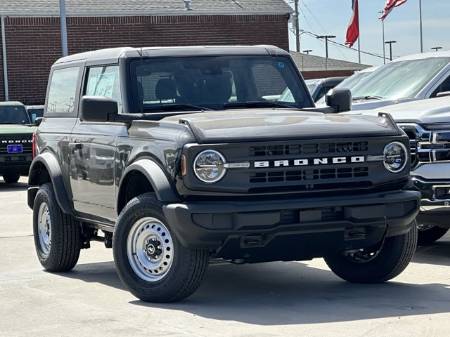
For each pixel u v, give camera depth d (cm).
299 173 706
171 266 720
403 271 877
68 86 940
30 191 989
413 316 686
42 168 973
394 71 1209
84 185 866
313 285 830
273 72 870
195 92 833
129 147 775
